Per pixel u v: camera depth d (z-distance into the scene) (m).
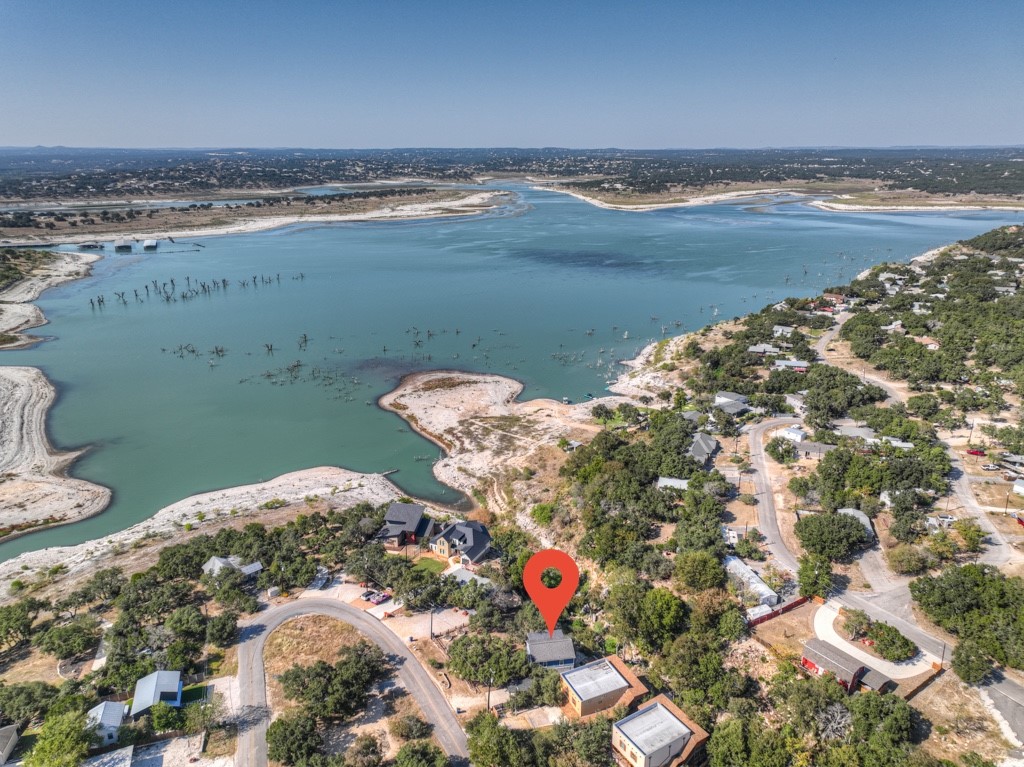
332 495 105.88
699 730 57.41
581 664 67.50
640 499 94.56
